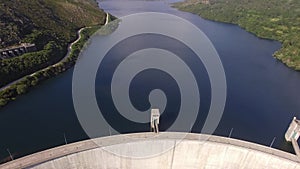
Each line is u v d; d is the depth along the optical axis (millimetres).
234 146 62156
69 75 115000
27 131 79938
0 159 69375
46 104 93438
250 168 62594
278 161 61094
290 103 99875
